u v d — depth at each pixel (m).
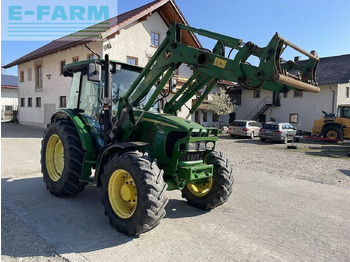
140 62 17.72
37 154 10.05
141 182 3.58
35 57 21.00
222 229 4.17
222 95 25.78
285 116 30.94
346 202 5.70
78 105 5.50
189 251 3.46
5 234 3.71
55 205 4.89
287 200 5.73
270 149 14.91
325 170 9.16
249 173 8.34
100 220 4.30
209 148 4.92
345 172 8.88
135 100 4.45
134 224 3.64
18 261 3.07
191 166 4.27
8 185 6.10
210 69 3.73
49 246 3.43
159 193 3.61
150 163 3.73
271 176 7.99
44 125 21.58
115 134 4.46
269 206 5.31
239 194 6.05
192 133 4.21
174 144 4.19
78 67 5.36
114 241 3.63
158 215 3.60
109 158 4.19
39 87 21.95
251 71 3.29
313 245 3.76
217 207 5.16
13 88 33.41
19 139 14.27
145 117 4.49
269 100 32.03
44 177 5.57
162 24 19.16
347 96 29.00
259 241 3.83
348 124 19.06
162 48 4.21
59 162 5.58
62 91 19.41
